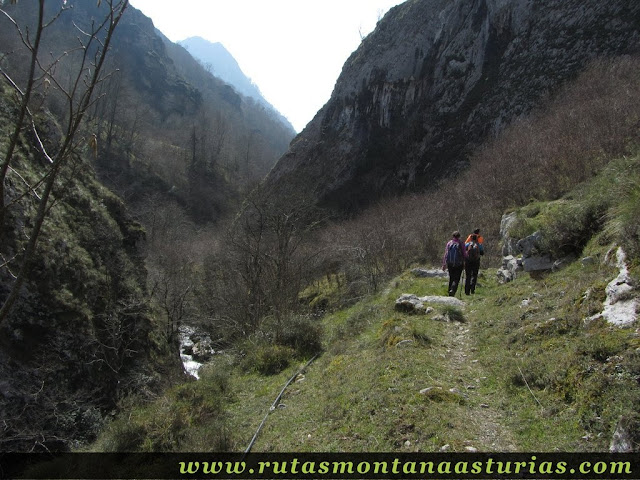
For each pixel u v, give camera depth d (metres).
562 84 28.89
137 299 22.41
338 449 4.62
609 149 11.79
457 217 18.81
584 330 5.10
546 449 3.80
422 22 45.62
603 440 3.63
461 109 38.12
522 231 10.16
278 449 5.08
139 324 21.38
